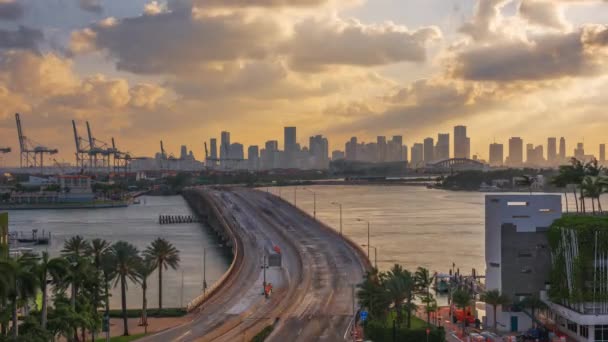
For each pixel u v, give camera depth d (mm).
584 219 115625
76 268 105625
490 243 124000
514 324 120188
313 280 166000
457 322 126438
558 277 116438
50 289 151750
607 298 110250
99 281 119250
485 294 118812
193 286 183875
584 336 110062
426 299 119375
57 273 96438
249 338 114812
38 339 90625
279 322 126812
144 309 128625
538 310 121250
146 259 136125
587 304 110625
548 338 113000
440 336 109125
